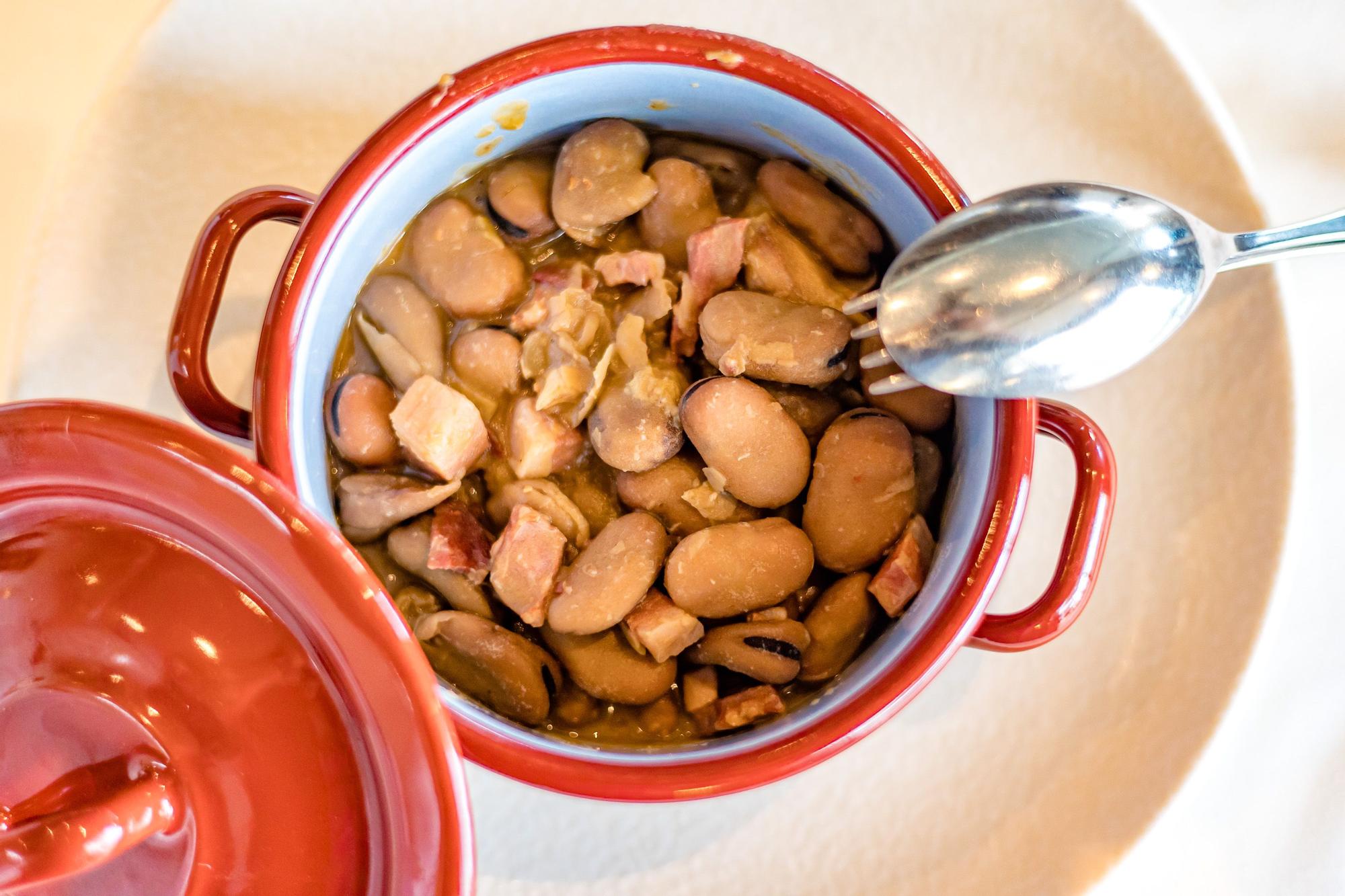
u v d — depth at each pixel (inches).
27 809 11.6
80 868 11.2
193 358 13.4
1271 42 16.0
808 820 15.0
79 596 11.9
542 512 14.1
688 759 13.0
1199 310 15.2
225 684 11.9
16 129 16.1
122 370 15.0
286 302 13.1
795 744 12.9
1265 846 15.9
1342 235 13.7
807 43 15.3
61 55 16.1
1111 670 15.1
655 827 14.9
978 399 13.6
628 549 13.9
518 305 14.4
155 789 11.6
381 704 11.7
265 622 12.0
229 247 13.5
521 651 13.9
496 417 14.3
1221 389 15.2
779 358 13.9
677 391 14.2
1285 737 16.0
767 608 14.0
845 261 14.4
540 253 14.5
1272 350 15.1
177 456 11.6
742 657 13.9
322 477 13.8
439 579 14.0
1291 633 16.0
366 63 15.1
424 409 13.8
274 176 15.1
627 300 14.4
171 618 11.9
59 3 16.1
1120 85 15.2
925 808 15.0
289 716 11.9
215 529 11.7
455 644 13.9
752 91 13.6
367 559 14.2
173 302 15.0
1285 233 13.8
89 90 16.1
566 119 14.1
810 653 13.9
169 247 15.0
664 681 14.0
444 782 11.6
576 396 14.2
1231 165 15.1
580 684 14.0
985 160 15.3
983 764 15.0
